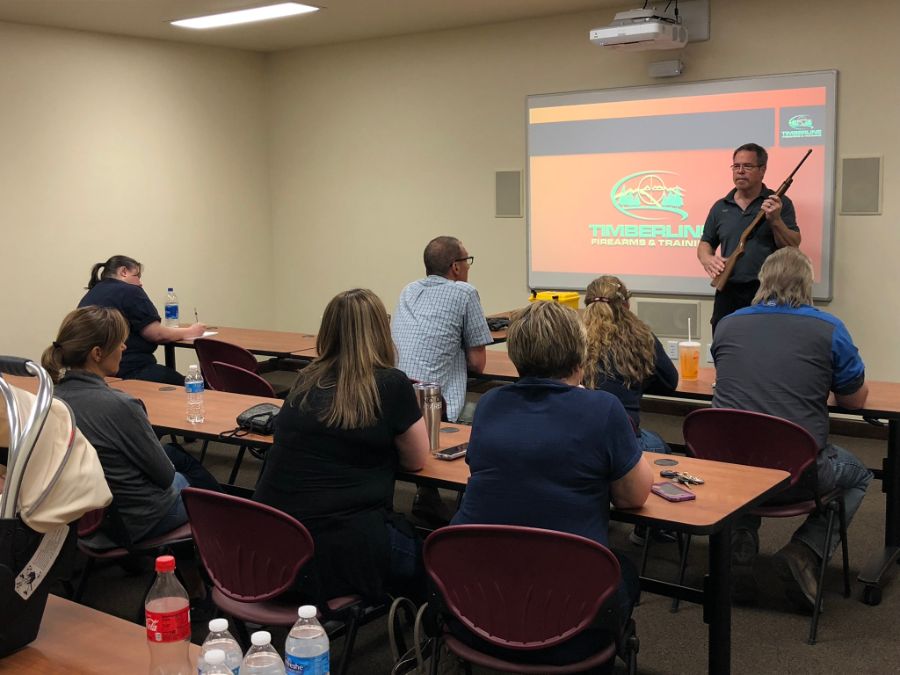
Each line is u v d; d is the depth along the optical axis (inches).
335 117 293.0
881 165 206.4
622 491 83.4
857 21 204.8
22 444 60.0
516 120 256.7
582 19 240.5
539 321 84.1
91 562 121.6
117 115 263.1
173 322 240.5
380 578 91.4
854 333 215.0
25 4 215.9
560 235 253.3
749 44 218.1
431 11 237.0
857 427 214.5
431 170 275.7
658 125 233.1
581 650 79.8
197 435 120.0
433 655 85.6
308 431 91.7
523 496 81.0
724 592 92.8
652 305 241.3
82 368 106.1
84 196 256.8
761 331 123.1
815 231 215.9
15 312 243.8
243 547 88.7
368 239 293.0
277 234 313.9
